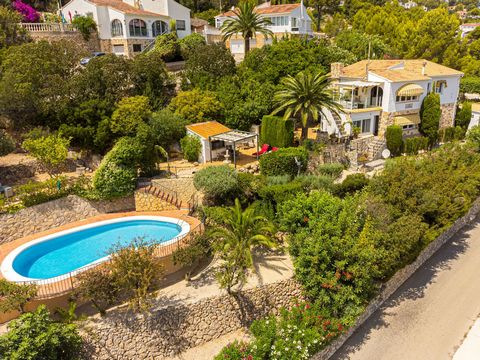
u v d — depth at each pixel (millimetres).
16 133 40812
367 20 103062
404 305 29188
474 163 40500
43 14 69312
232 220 27906
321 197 28656
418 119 51281
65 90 40906
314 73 50125
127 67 46719
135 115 41250
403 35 85312
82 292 22078
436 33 80375
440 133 53812
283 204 29891
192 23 84188
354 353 24969
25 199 31297
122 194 34344
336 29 100000
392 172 33250
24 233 30688
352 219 27109
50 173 37562
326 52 59469
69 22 69000
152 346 23578
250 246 29734
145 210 35250
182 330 24219
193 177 34719
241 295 25547
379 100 49156
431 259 35094
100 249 29047
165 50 62969
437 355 24625
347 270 25125
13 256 27078
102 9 66500
